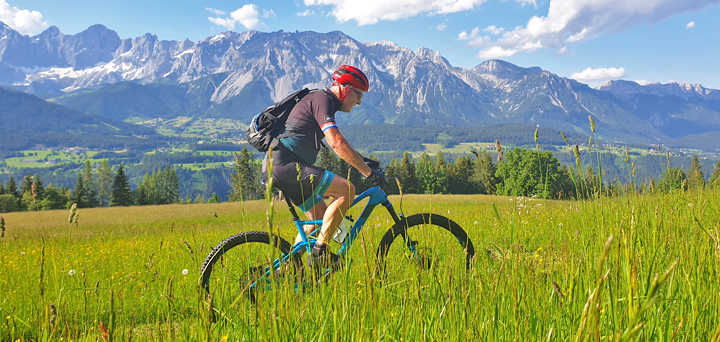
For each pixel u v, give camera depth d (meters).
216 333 1.86
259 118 3.32
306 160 3.37
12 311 2.90
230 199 96.81
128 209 45.41
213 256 3.16
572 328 1.50
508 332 1.61
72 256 6.51
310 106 3.34
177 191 136.50
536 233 4.38
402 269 2.72
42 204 85.19
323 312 1.80
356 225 3.33
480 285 1.85
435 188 95.31
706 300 1.55
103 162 145.88
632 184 3.55
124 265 5.27
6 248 11.34
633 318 0.76
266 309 1.83
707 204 3.59
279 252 1.79
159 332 2.01
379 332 1.65
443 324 1.71
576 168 3.05
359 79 3.42
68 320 2.50
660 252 2.12
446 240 3.25
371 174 3.37
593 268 1.89
